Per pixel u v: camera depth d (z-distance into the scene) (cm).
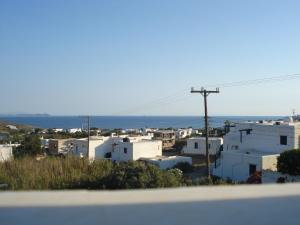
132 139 5394
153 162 4191
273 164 3244
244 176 3338
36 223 295
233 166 3441
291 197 359
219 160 3900
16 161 1672
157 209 324
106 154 5366
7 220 299
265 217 320
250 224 309
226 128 5169
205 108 2923
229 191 376
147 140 5275
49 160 1756
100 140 5328
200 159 5081
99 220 300
